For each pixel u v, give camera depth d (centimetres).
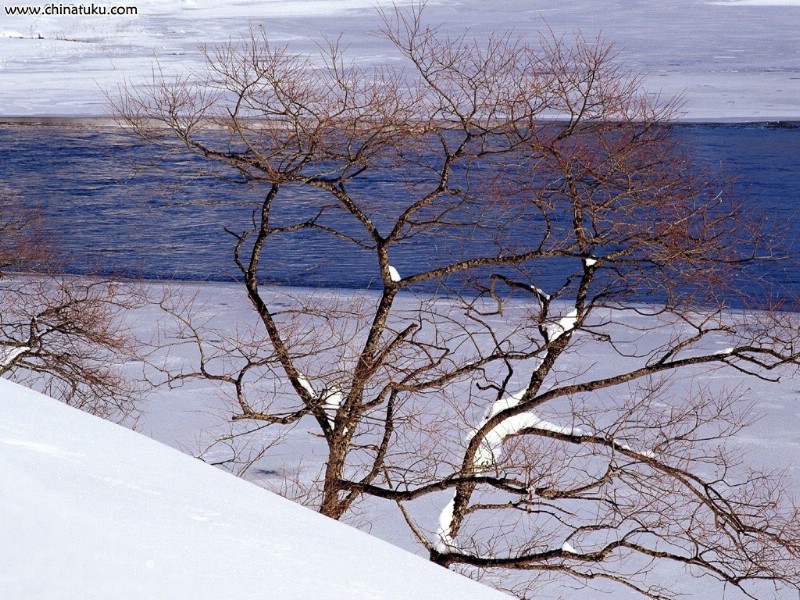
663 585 1030
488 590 227
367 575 190
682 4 11212
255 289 1071
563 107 1087
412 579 205
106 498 173
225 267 2364
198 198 2981
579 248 1141
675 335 1820
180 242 2584
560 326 1038
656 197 1074
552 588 1022
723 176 2339
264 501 232
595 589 1023
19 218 2359
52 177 3322
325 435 1032
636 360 1708
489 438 997
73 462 193
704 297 1352
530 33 7294
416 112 1100
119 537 152
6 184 3191
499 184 1191
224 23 8969
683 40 7400
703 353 1728
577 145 1059
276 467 1227
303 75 1102
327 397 1027
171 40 7600
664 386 1574
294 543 193
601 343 1781
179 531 169
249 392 1462
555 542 1087
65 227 2688
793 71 5819
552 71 1091
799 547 916
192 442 1289
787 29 8488
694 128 4044
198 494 206
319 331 1411
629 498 992
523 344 1698
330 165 2339
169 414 1382
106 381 1312
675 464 1213
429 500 1190
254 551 175
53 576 127
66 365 1332
